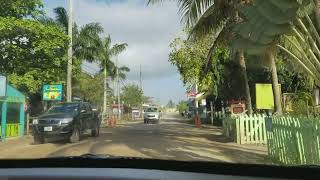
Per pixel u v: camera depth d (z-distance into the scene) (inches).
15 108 1128.2
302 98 1040.2
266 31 438.6
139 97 4323.3
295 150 501.0
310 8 475.8
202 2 756.0
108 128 1467.8
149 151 665.6
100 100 2488.9
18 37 1279.5
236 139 826.8
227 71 1441.9
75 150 716.0
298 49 529.0
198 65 1462.8
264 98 866.8
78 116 899.4
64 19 1640.0
